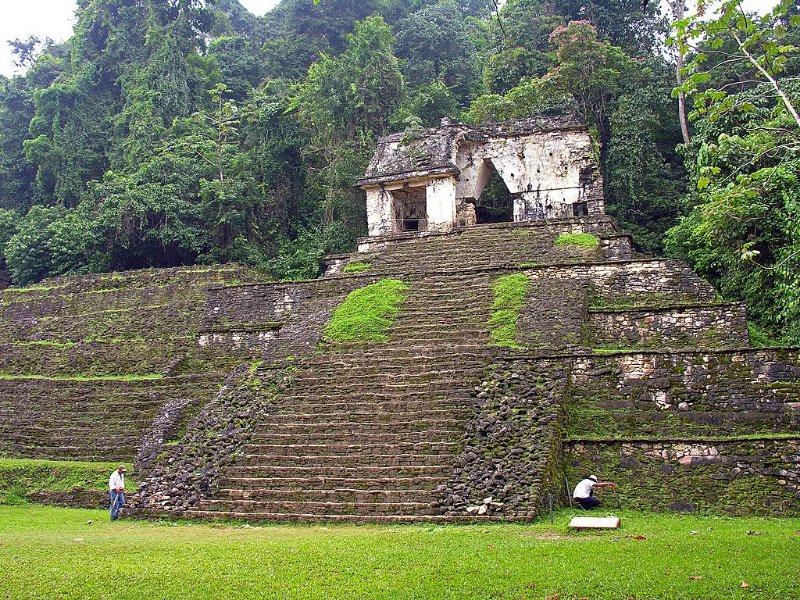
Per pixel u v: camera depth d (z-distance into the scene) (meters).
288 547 8.56
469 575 7.00
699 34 9.61
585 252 19.66
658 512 11.08
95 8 35.97
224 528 10.89
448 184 23.58
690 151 22.36
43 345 22.36
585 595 6.32
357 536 9.40
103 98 34.78
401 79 28.78
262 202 28.36
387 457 12.14
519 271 18.47
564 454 12.08
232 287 21.09
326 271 23.55
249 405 14.43
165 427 15.25
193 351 19.61
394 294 18.42
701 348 14.27
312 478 12.01
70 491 13.84
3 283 31.25
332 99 27.75
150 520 11.88
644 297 17.41
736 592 6.23
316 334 17.25
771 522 10.06
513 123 24.91
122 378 19.03
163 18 35.19
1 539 9.80
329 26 38.47
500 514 10.42
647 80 28.05
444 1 40.22
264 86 35.31
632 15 31.52
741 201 16.67
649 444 11.78
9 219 31.75
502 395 13.08
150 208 26.19
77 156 32.75
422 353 15.46
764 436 11.35
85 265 27.33
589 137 24.09
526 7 33.69
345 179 26.59
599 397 13.36
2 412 18.12
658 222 26.64
